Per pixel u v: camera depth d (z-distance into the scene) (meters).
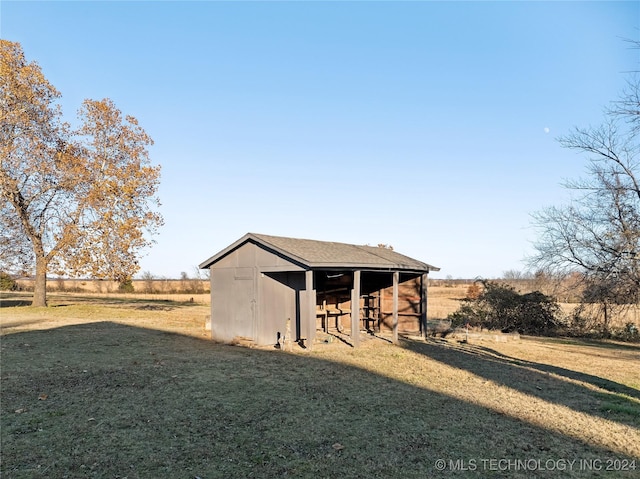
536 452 5.04
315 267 11.45
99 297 39.97
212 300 14.15
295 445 5.10
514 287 20.45
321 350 11.88
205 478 4.24
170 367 9.35
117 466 4.47
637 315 17.19
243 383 8.02
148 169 23.81
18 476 4.21
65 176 21.73
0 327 15.99
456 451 5.01
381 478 4.30
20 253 22.98
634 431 5.80
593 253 17.80
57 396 6.96
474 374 9.19
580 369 10.29
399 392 7.54
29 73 21.25
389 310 16.00
